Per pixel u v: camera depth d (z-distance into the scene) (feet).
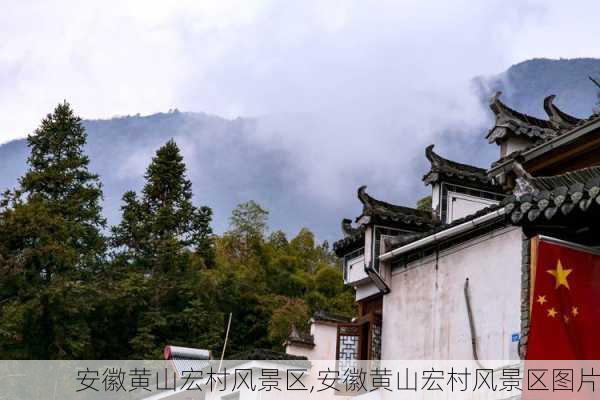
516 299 62.23
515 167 46.37
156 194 159.63
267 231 176.45
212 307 148.05
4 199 148.87
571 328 41.65
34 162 155.94
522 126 66.08
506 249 64.18
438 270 70.54
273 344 145.28
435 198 79.77
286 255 167.63
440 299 69.62
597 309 41.39
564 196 41.32
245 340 148.97
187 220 157.17
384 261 75.61
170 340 143.64
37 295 132.16
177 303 147.95
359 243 79.82
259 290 155.53
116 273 147.43
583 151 52.54
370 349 75.56
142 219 156.66
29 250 134.62
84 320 137.28
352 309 152.56
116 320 144.15
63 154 156.66
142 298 144.56
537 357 42.22
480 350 64.54
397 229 76.54
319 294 154.71
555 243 42.68
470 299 66.54
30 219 137.08
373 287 78.33
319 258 175.32
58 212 148.36
